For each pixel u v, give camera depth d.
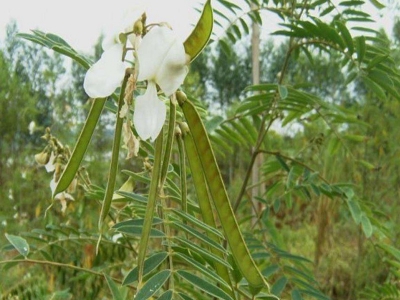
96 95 0.19
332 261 1.36
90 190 0.44
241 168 1.72
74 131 1.17
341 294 1.36
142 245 0.21
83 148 0.23
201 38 0.20
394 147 1.21
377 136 1.21
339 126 0.88
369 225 0.57
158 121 0.19
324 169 1.03
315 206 1.32
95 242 0.54
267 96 0.57
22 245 0.43
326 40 0.56
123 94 0.20
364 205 0.63
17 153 1.38
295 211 1.48
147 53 0.19
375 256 1.21
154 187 0.21
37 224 1.03
